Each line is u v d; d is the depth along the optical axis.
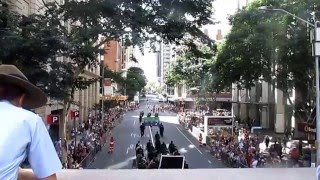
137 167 23.98
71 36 19.00
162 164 17.45
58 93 18.16
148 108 127.88
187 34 20.22
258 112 60.56
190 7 18.92
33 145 2.24
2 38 15.52
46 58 17.34
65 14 19.52
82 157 27.23
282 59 28.91
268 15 28.22
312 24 21.78
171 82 91.62
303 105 31.25
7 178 2.14
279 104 48.16
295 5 26.55
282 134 47.22
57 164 2.29
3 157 2.14
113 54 107.38
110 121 59.94
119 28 18.80
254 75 32.16
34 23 18.02
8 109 2.29
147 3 18.89
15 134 2.19
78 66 20.22
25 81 2.43
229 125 41.94
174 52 22.94
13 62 16.50
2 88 2.43
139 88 127.69
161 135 50.00
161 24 19.16
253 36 28.89
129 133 53.34
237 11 33.19
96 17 19.03
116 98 90.81
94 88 69.00
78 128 46.19
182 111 84.38
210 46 21.20
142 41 18.89
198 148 40.16
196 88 67.38
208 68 46.34
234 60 31.31
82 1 18.86
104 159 32.72
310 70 28.89
